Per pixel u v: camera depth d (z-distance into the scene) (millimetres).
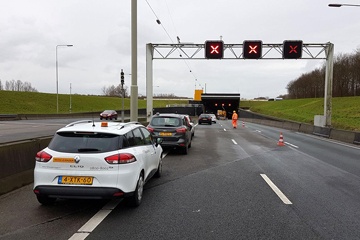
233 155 11695
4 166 6176
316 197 5902
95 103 83688
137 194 5188
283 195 6020
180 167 9078
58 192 4703
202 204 5410
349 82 68188
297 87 104062
